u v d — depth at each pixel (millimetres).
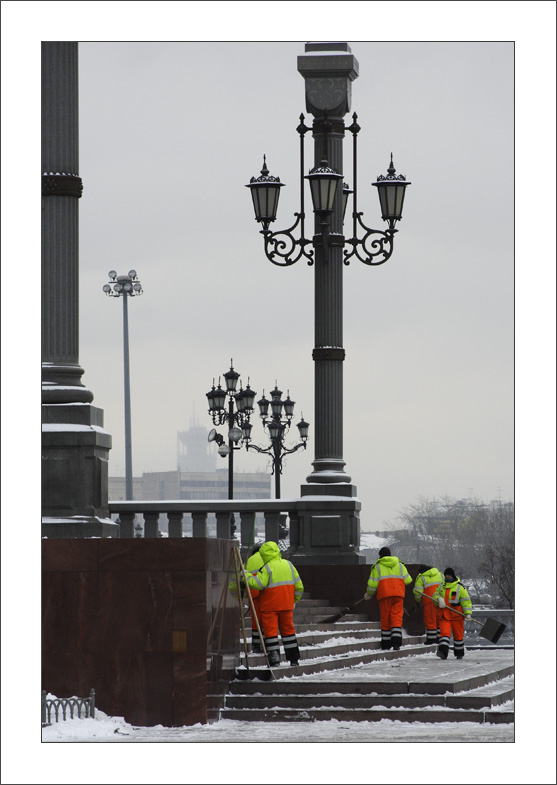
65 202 55594
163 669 46031
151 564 46312
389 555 65750
